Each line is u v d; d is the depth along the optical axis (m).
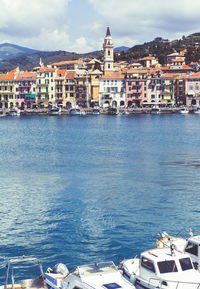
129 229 41.75
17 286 27.38
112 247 37.28
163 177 67.38
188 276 26.16
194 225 43.00
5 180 66.31
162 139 122.06
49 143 116.06
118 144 111.69
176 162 81.56
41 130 156.12
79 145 110.62
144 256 27.22
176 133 139.25
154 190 58.25
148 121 194.25
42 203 51.88
